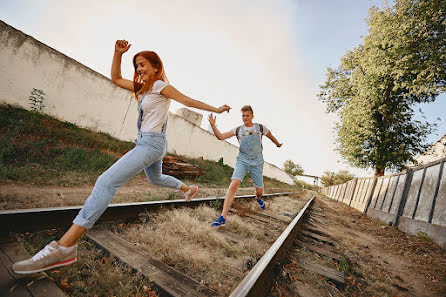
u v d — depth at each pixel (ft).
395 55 42.60
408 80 43.39
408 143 48.80
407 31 43.06
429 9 41.86
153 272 5.46
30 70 24.02
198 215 11.31
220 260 7.14
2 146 16.10
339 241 13.88
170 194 14.37
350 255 11.29
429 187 20.61
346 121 50.83
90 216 4.62
